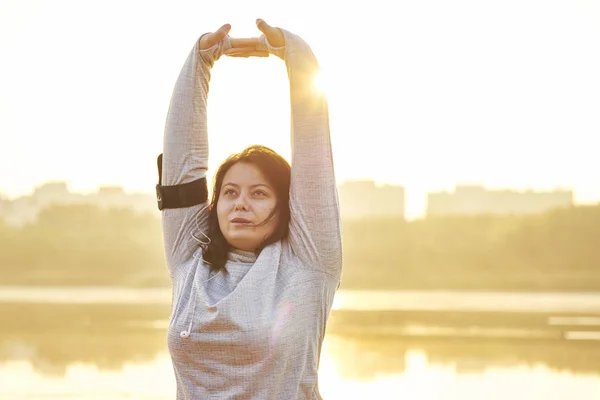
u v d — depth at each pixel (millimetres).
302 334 2656
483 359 13016
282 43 2766
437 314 22766
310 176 2703
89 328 17688
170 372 11422
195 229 2852
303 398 2680
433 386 10414
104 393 9820
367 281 53250
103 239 61031
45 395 9719
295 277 2686
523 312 24078
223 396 2590
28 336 16047
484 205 82500
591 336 16547
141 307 25547
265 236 2748
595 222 60656
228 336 2576
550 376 11336
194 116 2875
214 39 2855
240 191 2756
